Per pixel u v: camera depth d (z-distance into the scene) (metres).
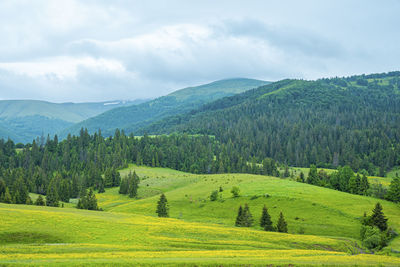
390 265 42.03
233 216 97.56
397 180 102.12
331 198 100.31
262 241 62.38
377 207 76.69
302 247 60.50
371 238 67.75
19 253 41.72
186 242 55.75
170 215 106.56
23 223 56.84
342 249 61.53
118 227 62.59
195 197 124.81
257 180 136.38
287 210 94.38
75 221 63.28
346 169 137.38
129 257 41.19
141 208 120.62
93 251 45.38
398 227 76.12
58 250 44.34
